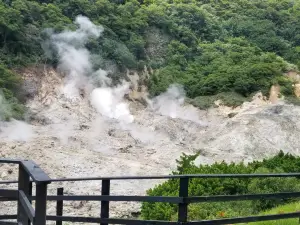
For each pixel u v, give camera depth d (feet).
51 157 146.61
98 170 143.02
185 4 311.06
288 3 353.31
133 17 278.46
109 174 140.97
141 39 265.54
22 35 222.28
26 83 210.18
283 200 47.39
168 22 283.79
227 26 314.76
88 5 262.06
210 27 304.09
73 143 171.53
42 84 214.90
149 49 269.85
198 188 48.62
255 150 193.36
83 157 151.53
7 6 233.55
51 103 207.72
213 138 203.51
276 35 312.71
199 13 303.89
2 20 213.05
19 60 217.15
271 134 205.98
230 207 46.83
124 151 174.81
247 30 309.63
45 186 14.29
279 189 48.80
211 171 57.31
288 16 330.95
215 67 260.83
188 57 276.62
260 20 317.22
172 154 176.04
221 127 210.79
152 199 23.97
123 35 264.72
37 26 233.96
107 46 248.93
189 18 301.84
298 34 314.76
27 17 233.14
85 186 117.91
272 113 221.87
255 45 293.64
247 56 271.49
